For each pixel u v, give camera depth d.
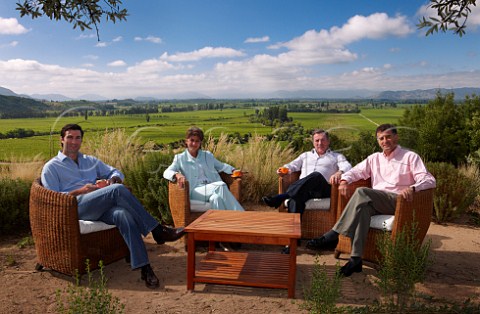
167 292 2.98
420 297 2.80
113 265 3.58
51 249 3.17
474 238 4.44
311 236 4.18
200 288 3.06
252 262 3.45
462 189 5.09
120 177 3.86
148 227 3.30
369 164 3.89
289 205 4.18
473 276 3.26
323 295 2.51
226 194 4.07
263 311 2.65
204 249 3.99
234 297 2.89
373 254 3.39
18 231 4.61
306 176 4.20
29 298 2.85
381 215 3.44
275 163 6.45
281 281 2.99
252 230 2.92
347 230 3.26
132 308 2.70
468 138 9.20
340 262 3.62
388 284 2.67
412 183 3.60
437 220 5.15
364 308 2.57
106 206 3.29
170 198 4.20
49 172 3.48
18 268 3.45
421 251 2.90
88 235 3.21
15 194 4.73
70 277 3.25
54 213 3.07
